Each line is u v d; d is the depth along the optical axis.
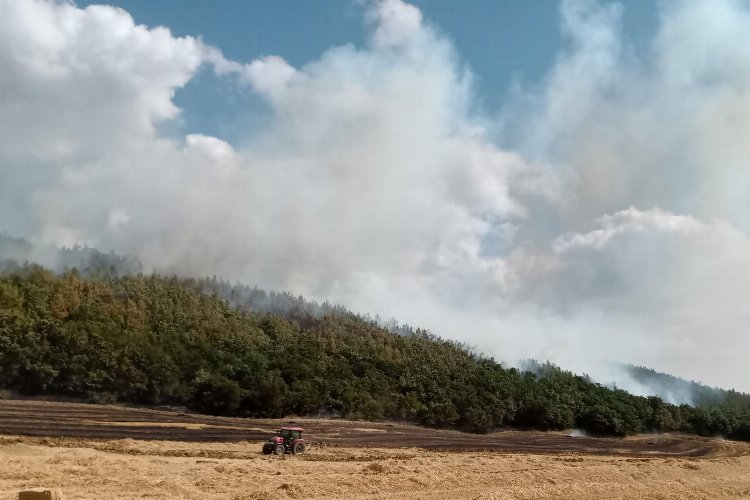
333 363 100.12
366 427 73.44
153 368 75.88
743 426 115.94
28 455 30.02
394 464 35.34
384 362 106.38
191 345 89.19
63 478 25.17
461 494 28.48
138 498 22.84
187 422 57.41
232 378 82.44
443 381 102.06
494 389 102.19
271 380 82.44
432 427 91.12
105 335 78.75
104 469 27.69
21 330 72.44
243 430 54.31
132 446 36.91
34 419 46.47
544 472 36.81
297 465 34.44
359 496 26.14
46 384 68.88
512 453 54.50
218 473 29.17
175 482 26.00
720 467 49.59
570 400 104.88
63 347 73.50
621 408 105.44
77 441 36.47
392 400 92.69
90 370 72.25
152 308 102.00
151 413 62.66
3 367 67.12
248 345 97.12
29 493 17.25
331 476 30.05
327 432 60.97
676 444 78.06
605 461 49.31
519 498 28.28
